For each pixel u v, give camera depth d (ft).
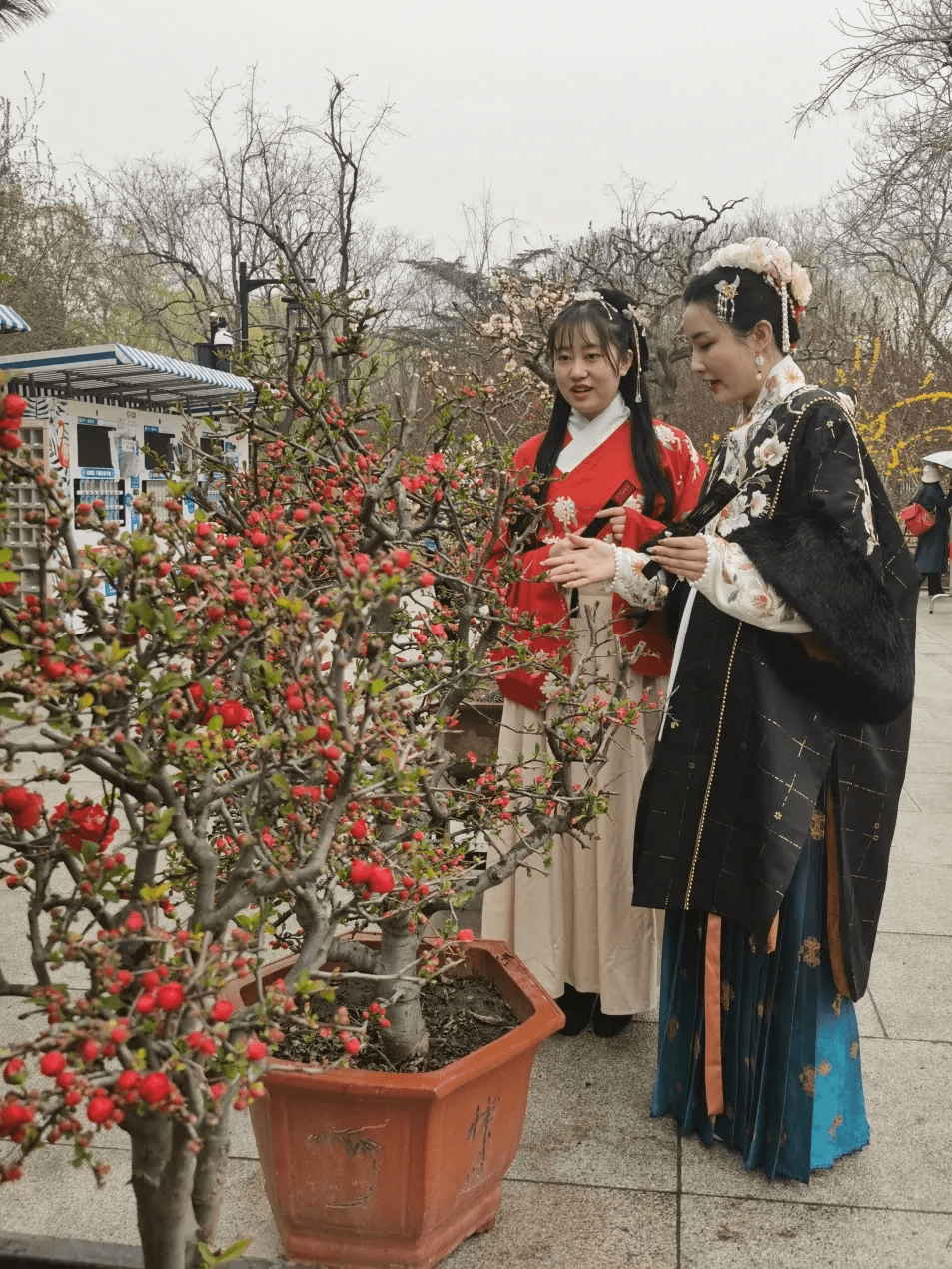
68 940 4.10
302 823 4.64
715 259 7.33
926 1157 7.57
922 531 38.34
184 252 65.62
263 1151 6.31
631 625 8.77
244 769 4.99
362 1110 5.90
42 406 27.78
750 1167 7.41
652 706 8.55
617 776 8.91
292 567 4.82
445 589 7.37
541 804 7.45
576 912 9.10
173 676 3.96
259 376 7.35
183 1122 3.73
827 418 7.01
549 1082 8.58
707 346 7.37
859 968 7.28
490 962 7.66
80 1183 7.29
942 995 10.00
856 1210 7.01
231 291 64.23
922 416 53.26
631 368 9.04
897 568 6.98
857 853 7.29
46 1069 3.57
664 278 48.73
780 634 7.16
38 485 3.96
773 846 6.96
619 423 9.12
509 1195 7.16
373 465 6.78
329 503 6.87
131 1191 7.20
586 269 41.47
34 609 3.89
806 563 6.63
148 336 67.26
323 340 7.22
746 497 7.23
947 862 13.58
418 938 6.72
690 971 7.83
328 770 4.40
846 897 7.18
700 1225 6.87
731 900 7.21
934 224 47.42
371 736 4.26
